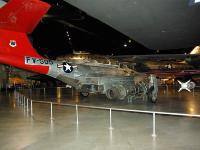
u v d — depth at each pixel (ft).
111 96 47.80
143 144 19.76
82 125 26.76
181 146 19.19
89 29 79.66
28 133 23.43
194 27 47.32
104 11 38.11
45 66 41.22
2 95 68.39
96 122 28.30
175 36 54.44
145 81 47.01
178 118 30.37
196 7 36.76
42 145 19.69
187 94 63.41
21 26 31.99
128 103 44.78
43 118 30.96
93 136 22.22
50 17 56.44
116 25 45.55
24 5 26.58
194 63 76.84
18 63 35.91
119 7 36.27
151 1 34.32
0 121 29.22
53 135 22.65
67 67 44.52
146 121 28.78
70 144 19.88
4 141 20.86
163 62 80.07
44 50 81.92
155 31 49.98
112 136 22.20
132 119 30.04
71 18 57.93
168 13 39.14
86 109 38.27
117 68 50.75
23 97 45.44
